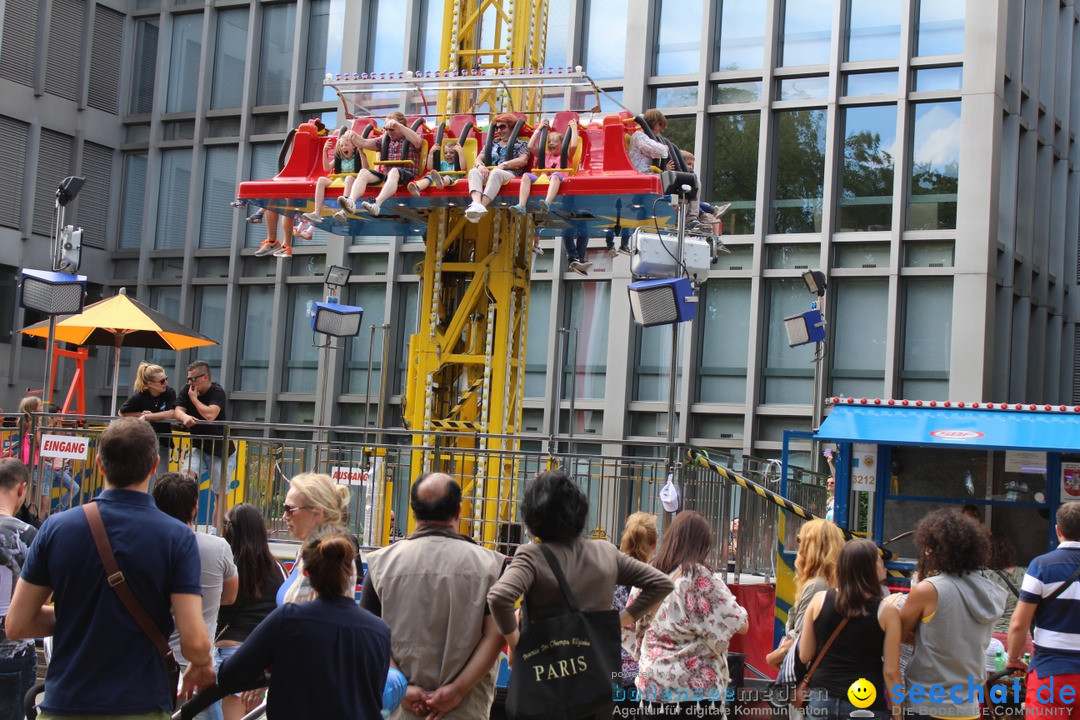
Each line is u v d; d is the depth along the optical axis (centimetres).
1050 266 2359
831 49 2122
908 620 599
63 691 452
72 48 2588
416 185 1116
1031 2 2225
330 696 464
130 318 1335
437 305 1192
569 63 2289
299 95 2541
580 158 1096
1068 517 647
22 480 666
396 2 2488
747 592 1023
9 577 643
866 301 2084
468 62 1300
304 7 2553
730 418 2142
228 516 693
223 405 1195
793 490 1330
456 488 586
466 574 564
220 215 2603
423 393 1186
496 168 1084
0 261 2430
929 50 2081
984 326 1978
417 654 558
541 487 550
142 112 2694
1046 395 2339
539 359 2270
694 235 1127
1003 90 2064
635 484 960
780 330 2131
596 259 2228
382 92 1178
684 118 2216
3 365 2427
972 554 605
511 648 540
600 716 533
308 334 2503
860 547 603
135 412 1183
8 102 2450
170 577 464
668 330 2188
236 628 675
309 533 638
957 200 2025
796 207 2139
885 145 2092
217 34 2650
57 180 2564
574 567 544
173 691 477
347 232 1318
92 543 459
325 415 2438
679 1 2244
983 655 605
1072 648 632
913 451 1056
